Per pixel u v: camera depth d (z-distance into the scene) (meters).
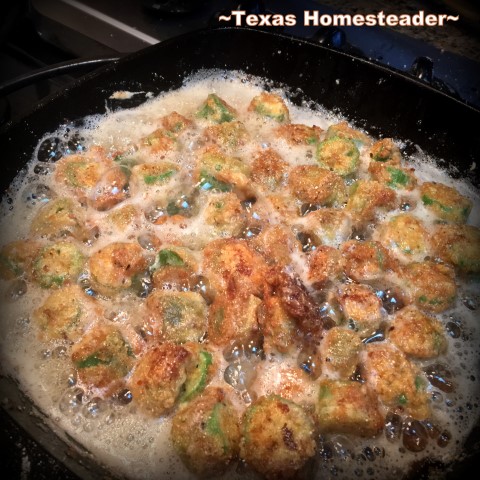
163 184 0.25
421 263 0.23
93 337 0.20
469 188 0.26
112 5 0.34
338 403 0.18
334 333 0.20
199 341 0.20
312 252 0.23
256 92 0.30
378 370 0.19
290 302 0.19
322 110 0.29
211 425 0.17
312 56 0.27
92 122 0.27
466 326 0.22
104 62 0.27
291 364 0.20
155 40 0.32
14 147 0.24
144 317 0.21
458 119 0.25
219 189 0.25
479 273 0.23
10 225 0.24
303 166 0.26
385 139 0.26
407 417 0.19
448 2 0.33
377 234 0.24
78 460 0.17
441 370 0.20
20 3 0.31
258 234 0.24
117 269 0.21
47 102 0.25
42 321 0.20
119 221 0.24
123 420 0.19
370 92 0.27
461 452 0.18
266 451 0.17
